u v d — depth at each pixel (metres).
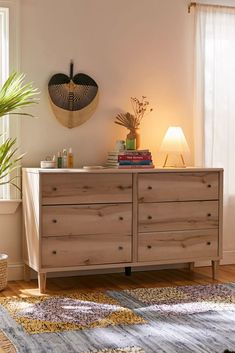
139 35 5.22
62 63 4.99
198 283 4.80
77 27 5.02
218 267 4.98
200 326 3.62
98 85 5.11
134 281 4.88
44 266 4.46
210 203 4.93
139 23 5.21
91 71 5.08
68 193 4.50
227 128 5.48
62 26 4.98
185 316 3.83
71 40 5.01
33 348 3.24
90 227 4.58
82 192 4.54
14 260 4.91
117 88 5.17
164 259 4.80
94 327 3.59
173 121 5.36
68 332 3.50
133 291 4.47
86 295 4.35
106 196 4.61
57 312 3.90
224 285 4.68
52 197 4.46
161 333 3.49
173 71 5.34
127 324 3.66
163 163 5.33
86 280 4.91
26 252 4.79
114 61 5.15
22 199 4.85
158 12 5.27
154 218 4.76
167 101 5.34
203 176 4.89
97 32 5.09
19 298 4.27
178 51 5.35
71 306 4.04
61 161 4.86
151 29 5.26
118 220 4.65
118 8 5.14
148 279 4.95
